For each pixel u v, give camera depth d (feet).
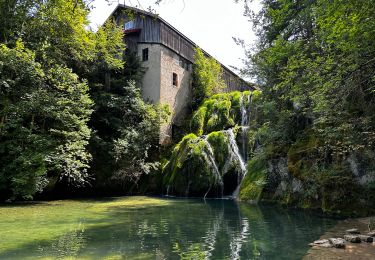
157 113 62.75
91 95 59.72
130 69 68.69
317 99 22.76
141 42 73.51
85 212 34.76
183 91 78.28
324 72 20.24
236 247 19.24
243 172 55.93
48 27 51.67
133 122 62.03
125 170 56.80
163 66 71.36
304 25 28.50
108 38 63.57
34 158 41.14
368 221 26.96
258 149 47.91
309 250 18.39
